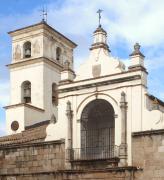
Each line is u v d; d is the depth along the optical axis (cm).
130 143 3434
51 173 3728
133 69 3547
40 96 5016
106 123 3744
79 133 3716
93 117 3809
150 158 3328
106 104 3706
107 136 3697
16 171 3941
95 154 3653
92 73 3766
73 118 3769
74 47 5678
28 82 5156
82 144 3709
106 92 3653
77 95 3794
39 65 5106
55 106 5166
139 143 3397
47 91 5091
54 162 3756
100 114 3784
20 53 5253
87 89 3750
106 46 3850
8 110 4806
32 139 3925
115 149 3484
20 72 5216
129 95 3531
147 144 3362
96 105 3766
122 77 3588
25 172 3881
